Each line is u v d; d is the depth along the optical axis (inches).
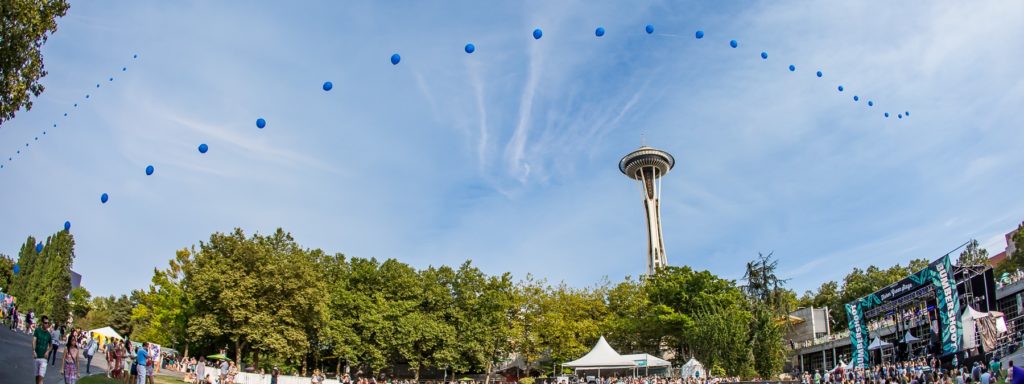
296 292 1989.4
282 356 1973.4
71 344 788.0
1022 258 2343.8
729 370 2237.9
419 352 2372.0
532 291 2758.4
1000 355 1462.8
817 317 3176.7
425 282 2532.0
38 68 752.3
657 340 2817.4
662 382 1871.3
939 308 1625.2
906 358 1937.7
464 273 2561.5
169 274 2402.8
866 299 2017.7
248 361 2079.2
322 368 2645.2
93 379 966.4
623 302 2952.8
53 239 3097.9
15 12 687.1
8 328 1551.4
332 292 2375.7
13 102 719.1
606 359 2015.3
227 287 1893.5
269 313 1967.3
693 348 2561.5
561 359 2659.9
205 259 1936.5
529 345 2645.2
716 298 2581.2
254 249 1948.8
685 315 2568.9
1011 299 1862.7
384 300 2406.5
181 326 2170.3
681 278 2701.8
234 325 1908.2
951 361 1585.9
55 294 2984.7
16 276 2940.5
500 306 2511.1
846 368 1830.7
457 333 2448.3
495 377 2992.1
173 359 2057.1
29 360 1003.3
